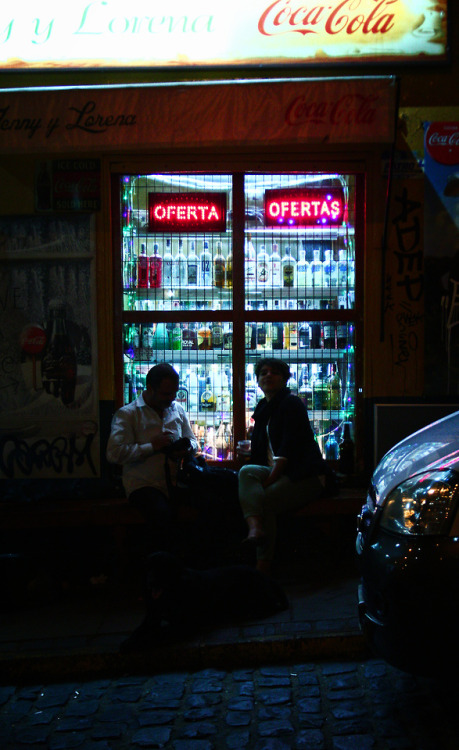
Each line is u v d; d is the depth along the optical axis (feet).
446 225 17.08
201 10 17.08
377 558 9.11
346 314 17.83
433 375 17.21
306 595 14.52
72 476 17.47
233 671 11.87
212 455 18.13
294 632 12.46
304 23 17.06
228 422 18.19
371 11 16.98
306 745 9.29
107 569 16.79
